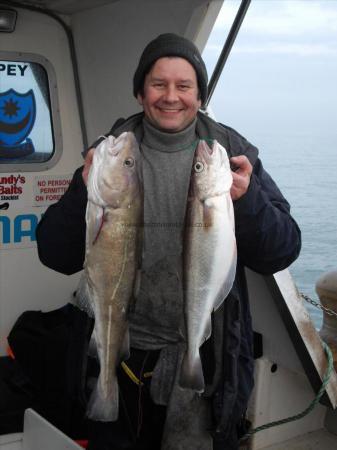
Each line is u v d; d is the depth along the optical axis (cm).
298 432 353
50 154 409
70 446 283
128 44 373
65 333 342
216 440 241
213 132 239
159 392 239
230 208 209
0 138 394
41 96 405
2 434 321
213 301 213
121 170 207
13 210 399
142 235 217
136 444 252
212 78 335
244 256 237
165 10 342
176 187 232
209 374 238
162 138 232
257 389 334
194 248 210
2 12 382
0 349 397
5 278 399
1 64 392
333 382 322
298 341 314
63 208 237
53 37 407
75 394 257
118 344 223
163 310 237
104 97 401
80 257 248
